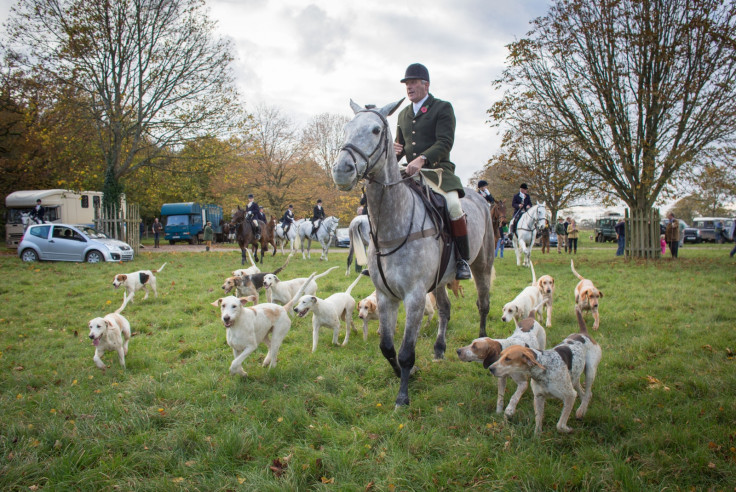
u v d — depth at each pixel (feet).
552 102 65.92
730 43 57.72
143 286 34.14
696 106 61.62
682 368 16.89
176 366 19.20
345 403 14.58
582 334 14.03
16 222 89.76
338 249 109.50
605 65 64.13
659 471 10.41
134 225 77.92
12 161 100.01
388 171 14.69
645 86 62.59
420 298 14.92
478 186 47.42
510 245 115.03
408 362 14.61
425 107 17.53
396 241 14.87
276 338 18.74
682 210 244.42
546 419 13.42
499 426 12.92
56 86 75.36
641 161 64.90
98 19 74.43
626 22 62.80
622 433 12.55
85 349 21.76
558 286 37.68
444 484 10.16
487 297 21.56
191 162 85.40
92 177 80.48
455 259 17.47
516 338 15.52
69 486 10.34
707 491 9.81
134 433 12.83
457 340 22.38
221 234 155.84
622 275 43.78
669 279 40.40
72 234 63.36
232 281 31.58
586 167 65.00
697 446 11.25
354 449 11.55
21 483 10.46
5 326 26.16
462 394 15.10
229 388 16.16
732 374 15.70
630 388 15.55
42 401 14.99
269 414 13.96
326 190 143.54
